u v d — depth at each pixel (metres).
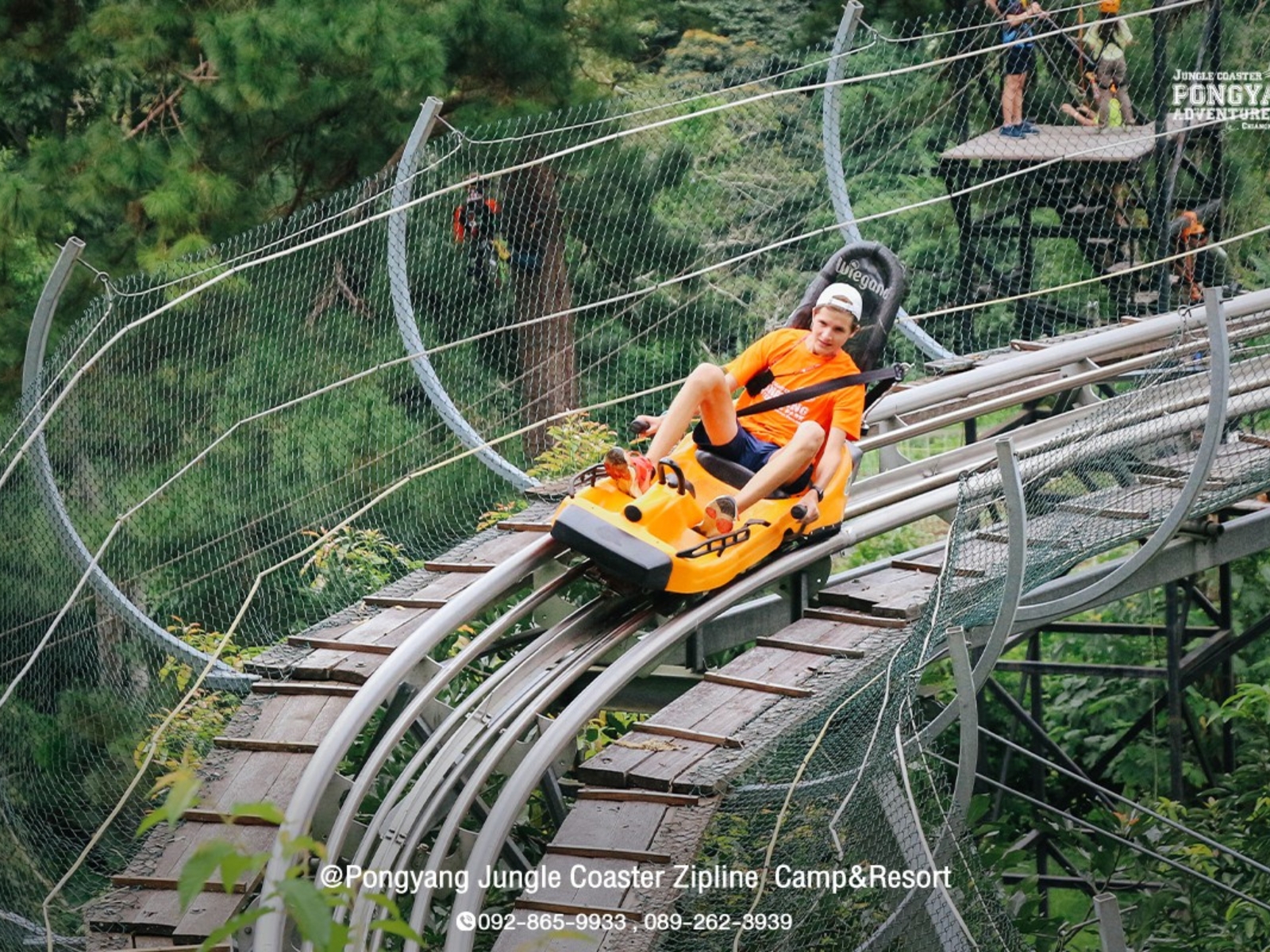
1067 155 36.00
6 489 28.19
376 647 22.61
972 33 43.88
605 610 23.67
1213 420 22.98
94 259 45.66
